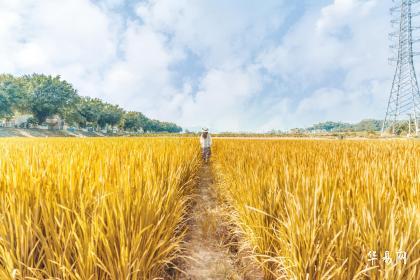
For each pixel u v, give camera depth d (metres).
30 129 78.75
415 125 56.66
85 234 2.04
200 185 8.80
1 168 3.38
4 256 1.91
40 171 3.16
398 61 62.38
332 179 3.15
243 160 6.08
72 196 2.53
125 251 2.01
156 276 2.52
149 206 2.63
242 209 3.79
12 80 83.12
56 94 90.12
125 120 124.31
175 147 10.50
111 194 2.56
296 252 2.26
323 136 77.62
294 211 2.46
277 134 101.06
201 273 3.09
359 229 2.06
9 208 2.47
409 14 60.94
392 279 1.74
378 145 12.25
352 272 1.98
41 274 1.94
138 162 4.57
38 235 2.16
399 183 3.14
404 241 1.80
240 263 3.36
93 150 6.68
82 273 1.88
